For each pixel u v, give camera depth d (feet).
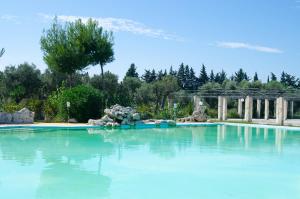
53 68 111.86
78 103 90.63
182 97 137.59
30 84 134.41
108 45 116.78
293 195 29.27
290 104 159.53
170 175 35.42
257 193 29.63
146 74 240.32
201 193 29.27
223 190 30.37
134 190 29.76
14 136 64.49
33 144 54.90
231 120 117.80
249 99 117.50
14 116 82.99
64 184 31.17
